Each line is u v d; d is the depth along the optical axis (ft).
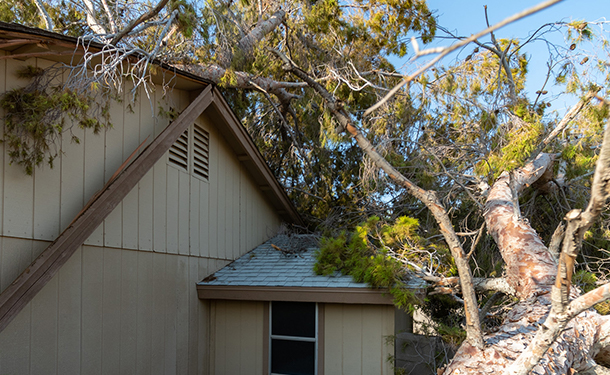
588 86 19.71
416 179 28.53
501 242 18.99
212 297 24.48
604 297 8.20
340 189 42.83
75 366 16.76
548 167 25.50
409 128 29.60
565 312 8.81
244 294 23.93
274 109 40.50
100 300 18.15
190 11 19.58
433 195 14.30
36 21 30.07
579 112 19.20
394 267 20.20
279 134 45.93
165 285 22.13
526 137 17.62
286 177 46.06
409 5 29.53
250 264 27.53
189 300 23.98
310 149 43.24
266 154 46.42
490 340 13.85
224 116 26.12
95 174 18.26
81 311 17.21
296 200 44.29
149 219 21.29
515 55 27.35
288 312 23.97
